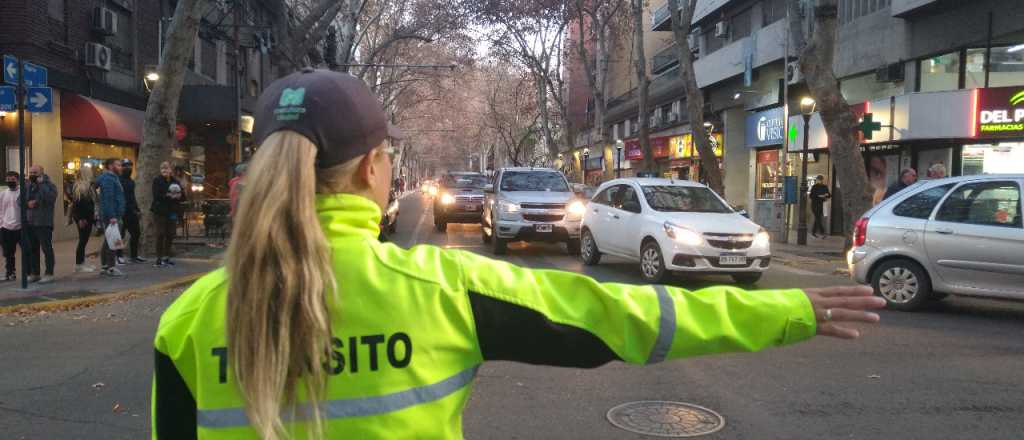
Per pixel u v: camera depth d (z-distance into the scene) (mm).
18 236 10602
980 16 15969
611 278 11773
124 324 7941
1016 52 15820
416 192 75500
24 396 5270
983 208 8195
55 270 11742
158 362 1309
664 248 10664
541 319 1311
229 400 1213
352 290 1234
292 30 22391
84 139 18062
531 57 36969
